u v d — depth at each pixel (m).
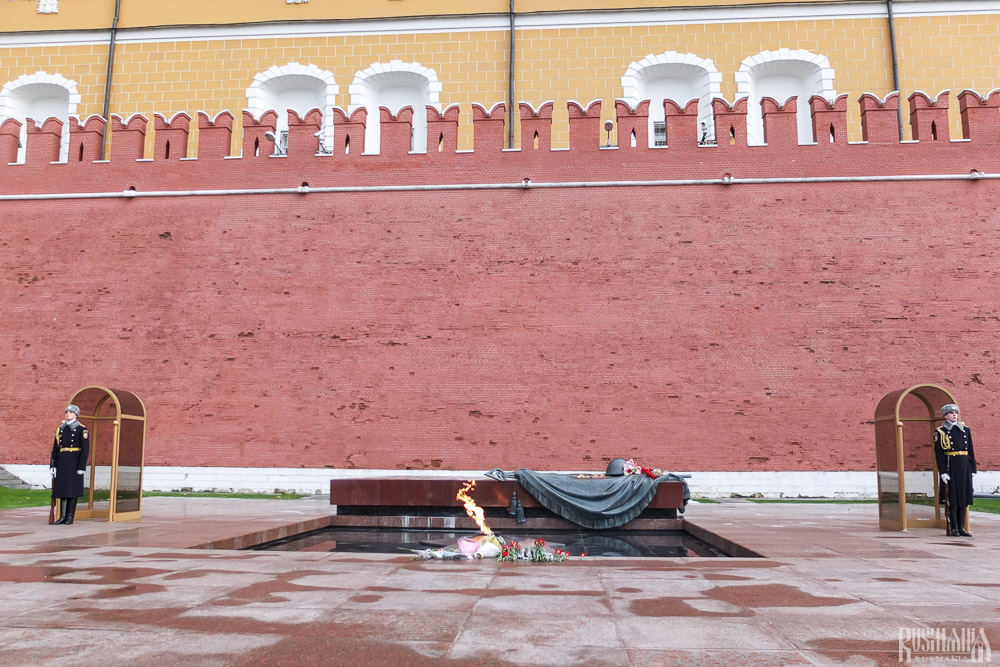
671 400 15.23
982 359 14.95
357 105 21.05
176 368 16.03
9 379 16.20
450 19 21.22
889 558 6.70
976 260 15.34
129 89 21.53
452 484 10.41
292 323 16.06
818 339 15.27
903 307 15.28
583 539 9.41
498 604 4.61
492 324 15.76
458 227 16.23
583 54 20.84
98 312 16.39
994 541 8.17
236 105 21.33
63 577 5.48
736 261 15.70
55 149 17.47
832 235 15.67
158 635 3.87
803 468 14.84
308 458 15.51
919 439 9.91
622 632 3.96
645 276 15.73
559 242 16.02
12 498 13.62
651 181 16.11
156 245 16.61
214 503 13.05
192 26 21.64
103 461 10.49
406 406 15.57
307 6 21.66
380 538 9.39
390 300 16.02
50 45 21.98
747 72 20.64
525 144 16.52
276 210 16.61
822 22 20.70
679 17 20.88
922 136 15.98
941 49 20.39
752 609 4.49
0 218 16.98
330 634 3.90
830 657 3.52
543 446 15.21
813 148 16.08
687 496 10.49
